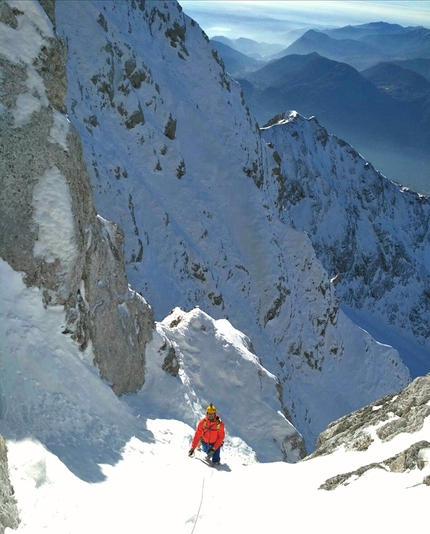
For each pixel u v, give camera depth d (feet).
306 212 352.08
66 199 38.60
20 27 39.75
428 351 399.03
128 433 36.55
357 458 28.09
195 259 136.56
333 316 183.32
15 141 36.88
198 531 23.27
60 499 23.43
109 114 139.54
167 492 27.71
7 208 35.88
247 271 159.12
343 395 173.99
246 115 198.80
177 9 190.60
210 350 66.13
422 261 453.58
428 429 27.20
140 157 142.82
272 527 21.88
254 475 31.17
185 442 41.04
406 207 461.78
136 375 47.75
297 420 140.26
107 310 43.80
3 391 29.96
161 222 133.49
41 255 36.73
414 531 18.08
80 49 136.46
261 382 69.00
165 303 120.67
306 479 27.35
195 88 183.93
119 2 168.45
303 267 180.65
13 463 23.00
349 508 21.42
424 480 21.29
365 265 392.88
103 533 22.31
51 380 33.65
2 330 32.71
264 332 159.02
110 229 49.55
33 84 39.09
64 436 31.09
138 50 161.89
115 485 28.07
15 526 19.85
